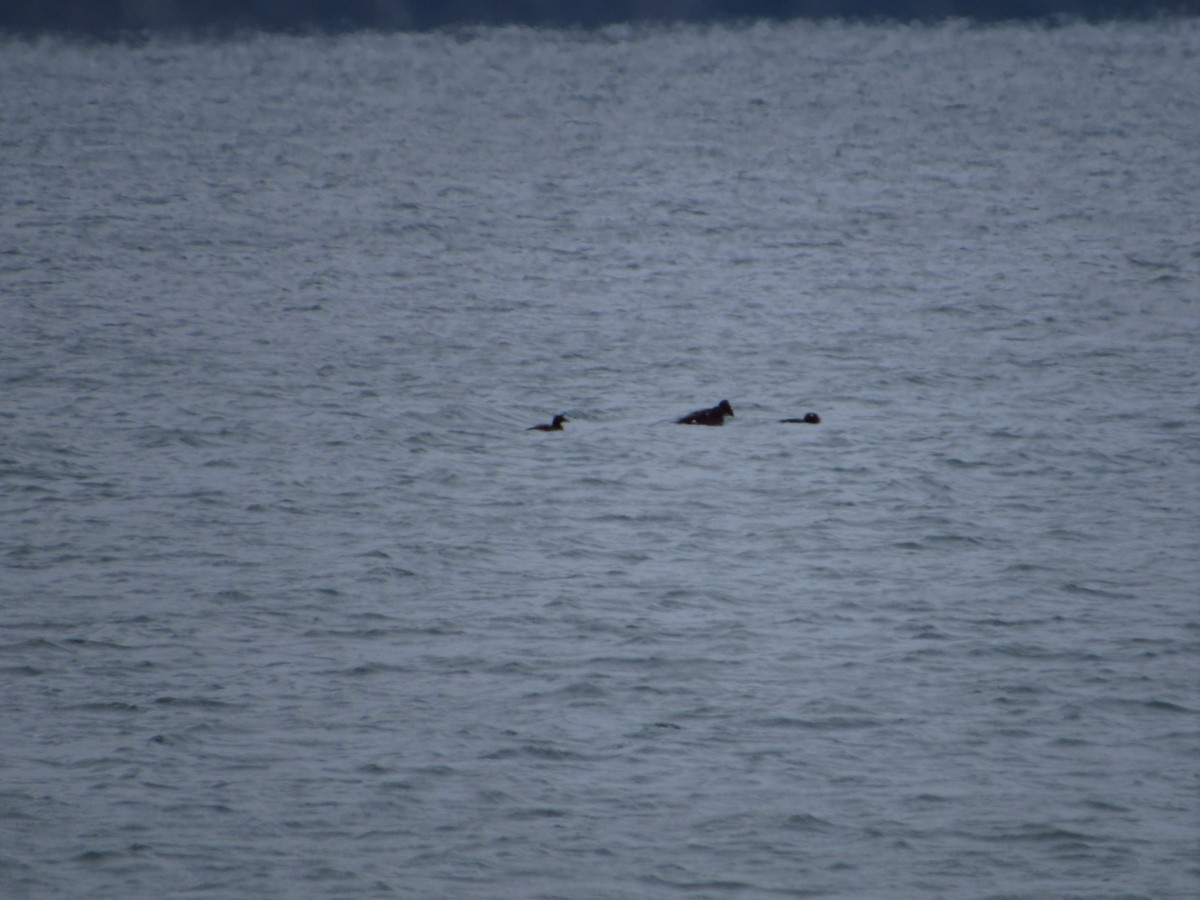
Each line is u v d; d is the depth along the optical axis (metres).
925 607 48.31
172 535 54.66
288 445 66.25
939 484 61.53
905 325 92.19
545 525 56.47
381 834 34.88
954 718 40.62
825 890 32.94
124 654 44.31
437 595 49.19
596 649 44.97
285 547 53.66
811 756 38.56
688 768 37.97
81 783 36.88
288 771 37.62
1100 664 43.94
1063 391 76.44
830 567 52.12
